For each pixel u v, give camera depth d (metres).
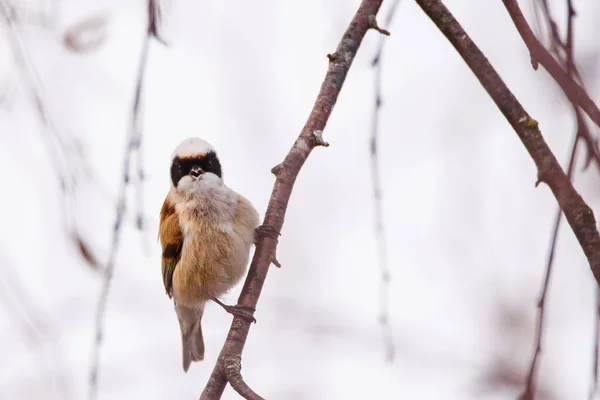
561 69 5.43
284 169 8.28
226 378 6.82
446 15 7.13
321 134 8.38
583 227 5.46
